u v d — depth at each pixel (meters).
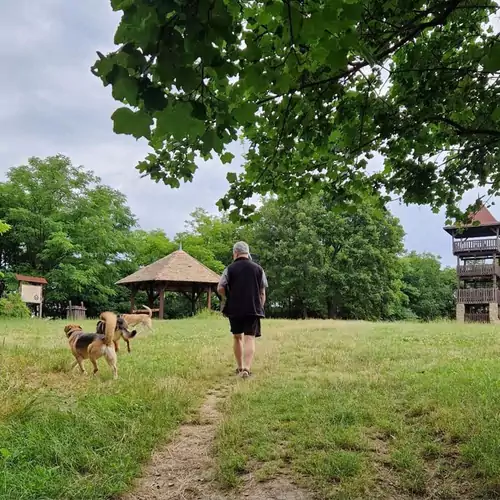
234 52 2.54
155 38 1.72
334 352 8.22
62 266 33.59
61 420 4.10
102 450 3.68
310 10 2.09
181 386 5.56
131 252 40.34
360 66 3.43
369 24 3.38
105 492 3.13
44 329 13.30
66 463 3.39
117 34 1.82
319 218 41.81
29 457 3.44
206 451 3.92
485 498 3.01
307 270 40.56
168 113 1.90
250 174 4.87
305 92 3.58
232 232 46.91
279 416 4.43
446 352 7.96
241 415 4.50
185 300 40.78
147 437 4.00
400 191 5.24
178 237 45.28
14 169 35.91
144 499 3.18
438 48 4.02
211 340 10.62
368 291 40.03
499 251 31.38
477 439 3.60
